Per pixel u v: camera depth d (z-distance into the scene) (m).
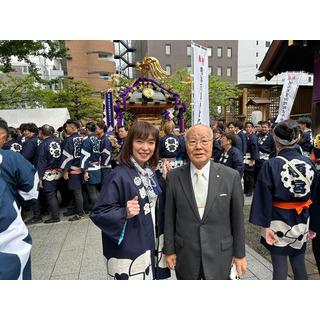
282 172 1.88
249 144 5.57
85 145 4.20
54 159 4.20
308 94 15.28
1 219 1.31
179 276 1.69
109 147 4.82
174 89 17.20
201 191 1.61
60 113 8.41
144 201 1.58
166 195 1.69
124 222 1.46
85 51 31.11
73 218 4.39
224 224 1.60
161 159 4.70
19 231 1.38
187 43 29.20
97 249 3.25
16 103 13.88
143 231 1.56
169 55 28.86
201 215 1.60
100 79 31.27
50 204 4.26
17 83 14.88
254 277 2.55
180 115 6.75
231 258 1.65
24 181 1.83
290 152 1.94
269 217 1.92
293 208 1.90
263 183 1.94
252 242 3.38
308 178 1.86
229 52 30.41
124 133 5.44
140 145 1.56
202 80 5.19
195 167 1.63
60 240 3.55
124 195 1.53
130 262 1.53
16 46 6.02
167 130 4.64
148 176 1.68
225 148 3.79
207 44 29.62
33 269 2.79
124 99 5.89
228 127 5.58
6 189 1.41
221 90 17.27
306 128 4.55
